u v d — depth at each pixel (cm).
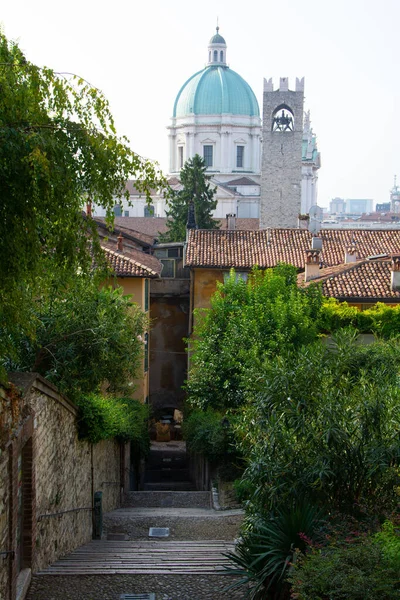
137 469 3769
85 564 1533
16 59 993
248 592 1284
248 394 1630
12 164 918
